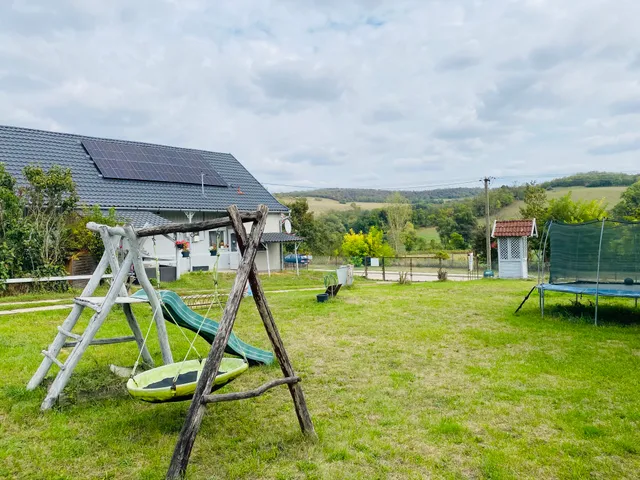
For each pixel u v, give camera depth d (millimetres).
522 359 7234
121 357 7340
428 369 6797
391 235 54469
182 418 4969
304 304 13555
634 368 6633
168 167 25078
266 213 4309
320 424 4793
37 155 20906
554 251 12055
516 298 14586
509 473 3717
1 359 7121
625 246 11219
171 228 4934
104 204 19547
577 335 8859
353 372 6684
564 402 5352
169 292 6004
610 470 3789
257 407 5324
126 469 3891
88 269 17234
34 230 15438
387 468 3844
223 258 24266
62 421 4863
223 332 3846
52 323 10109
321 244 47812
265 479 3691
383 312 11969
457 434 4512
